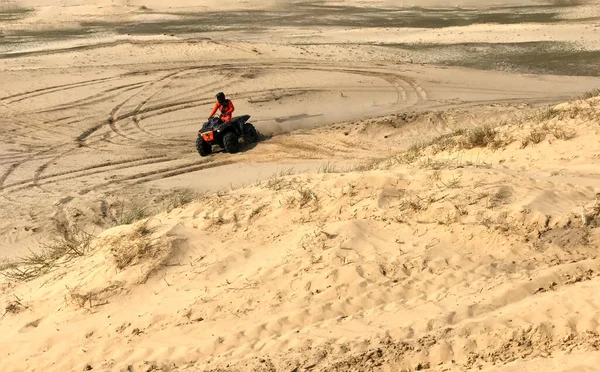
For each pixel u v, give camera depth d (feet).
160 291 21.08
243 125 59.47
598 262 18.22
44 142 62.90
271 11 172.14
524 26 123.13
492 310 16.99
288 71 88.28
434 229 21.11
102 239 25.49
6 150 60.44
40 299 22.62
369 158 54.34
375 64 92.99
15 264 30.53
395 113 69.26
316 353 16.52
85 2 197.88
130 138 63.82
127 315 20.24
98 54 101.45
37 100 76.18
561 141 36.01
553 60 93.91
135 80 84.28
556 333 15.10
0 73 88.48
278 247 21.98
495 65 92.43
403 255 19.94
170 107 73.72
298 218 23.53
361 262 19.93
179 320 19.29
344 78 84.53
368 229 21.83
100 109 73.10
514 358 14.64
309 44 112.16
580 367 13.38
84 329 20.02
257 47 103.65
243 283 20.17
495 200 21.90
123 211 43.55
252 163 54.90
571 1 169.78
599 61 91.50
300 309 18.57
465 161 33.04
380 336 16.63
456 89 79.00
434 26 135.23
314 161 54.44
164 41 110.42
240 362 16.84
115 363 18.15
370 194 23.85
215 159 56.90
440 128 60.59
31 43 120.78
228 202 25.86
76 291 22.09
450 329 16.24
